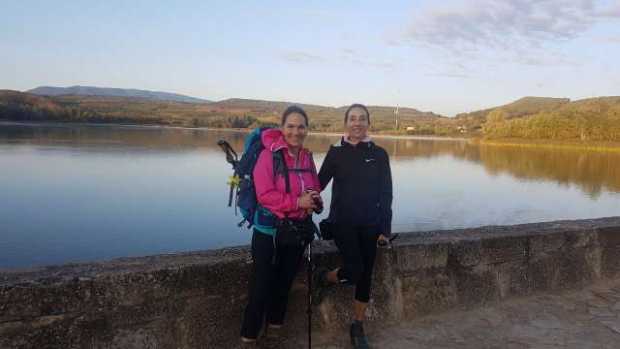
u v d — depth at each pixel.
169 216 25.12
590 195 42.28
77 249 18.73
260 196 3.12
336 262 3.99
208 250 3.79
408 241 4.36
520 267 4.80
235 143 81.69
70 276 3.09
